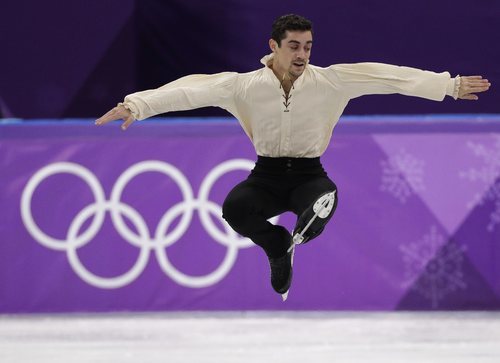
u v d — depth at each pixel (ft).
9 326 82.28
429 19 97.76
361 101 98.48
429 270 86.02
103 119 50.75
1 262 86.69
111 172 86.53
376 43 98.22
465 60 98.07
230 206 53.16
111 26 99.55
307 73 52.31
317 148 53.67
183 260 86.38
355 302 86.22
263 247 54.03
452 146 86.22
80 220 86.58
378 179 86.28
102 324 82.48
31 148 86.84
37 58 99.96
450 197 86.02
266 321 83.10
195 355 69.67
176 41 99.81
